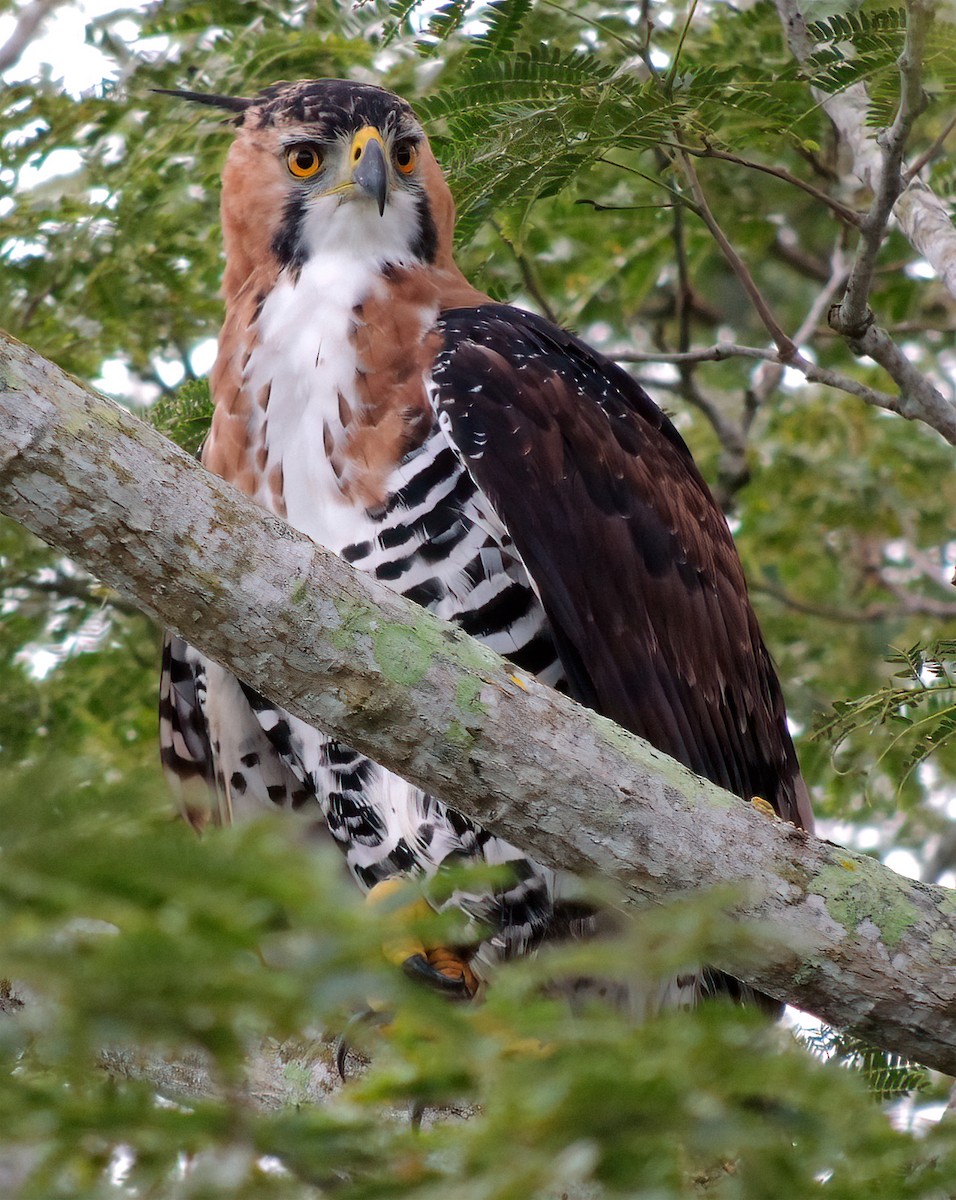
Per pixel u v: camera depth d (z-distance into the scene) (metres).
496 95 9.31
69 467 6.12
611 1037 3.90
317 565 6.33
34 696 11.57
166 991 3.57
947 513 15.20
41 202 11.77
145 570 6.25
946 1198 4.05
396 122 10.11
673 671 9.40
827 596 15.42
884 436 15.34
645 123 9.14
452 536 8.98
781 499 15.30
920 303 15.65
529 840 6.49
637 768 6.42
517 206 10.30
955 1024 6.39
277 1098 7.05
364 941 3.73
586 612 8.99
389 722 6.38
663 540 9.52
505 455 8.91
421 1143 4.07
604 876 6.45
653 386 14.83
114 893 3.55
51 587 12.52
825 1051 6.18
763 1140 3.87
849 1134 4.03
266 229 10.01
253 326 9.57
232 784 10.01
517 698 6.39
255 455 9.29
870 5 9.07
